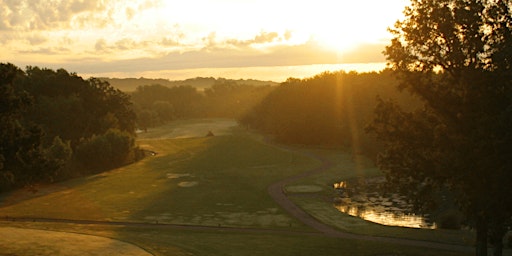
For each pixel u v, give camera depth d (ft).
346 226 133.08
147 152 325.01
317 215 149.48
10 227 116.37
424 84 84.89
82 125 310.04
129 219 143.33
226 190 192.65
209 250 94.94
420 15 80.12
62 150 228.02
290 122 370.32
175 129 558.56
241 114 589.73
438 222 139.13
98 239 98.22
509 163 63.72
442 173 75.97
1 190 188.96
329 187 202.18
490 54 72.13
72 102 305.73
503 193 65.26
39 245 88.94
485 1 74.49
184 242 103.40
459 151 70.79
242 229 129.90
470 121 73.67
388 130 88.43
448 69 80.69
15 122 104.47
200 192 188.55
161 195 182.39
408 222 143.84
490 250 101.40
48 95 320.50
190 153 309.22
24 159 102.32
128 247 90.94
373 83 395.96
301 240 110.01
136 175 233.55
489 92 72.18
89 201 171.42
